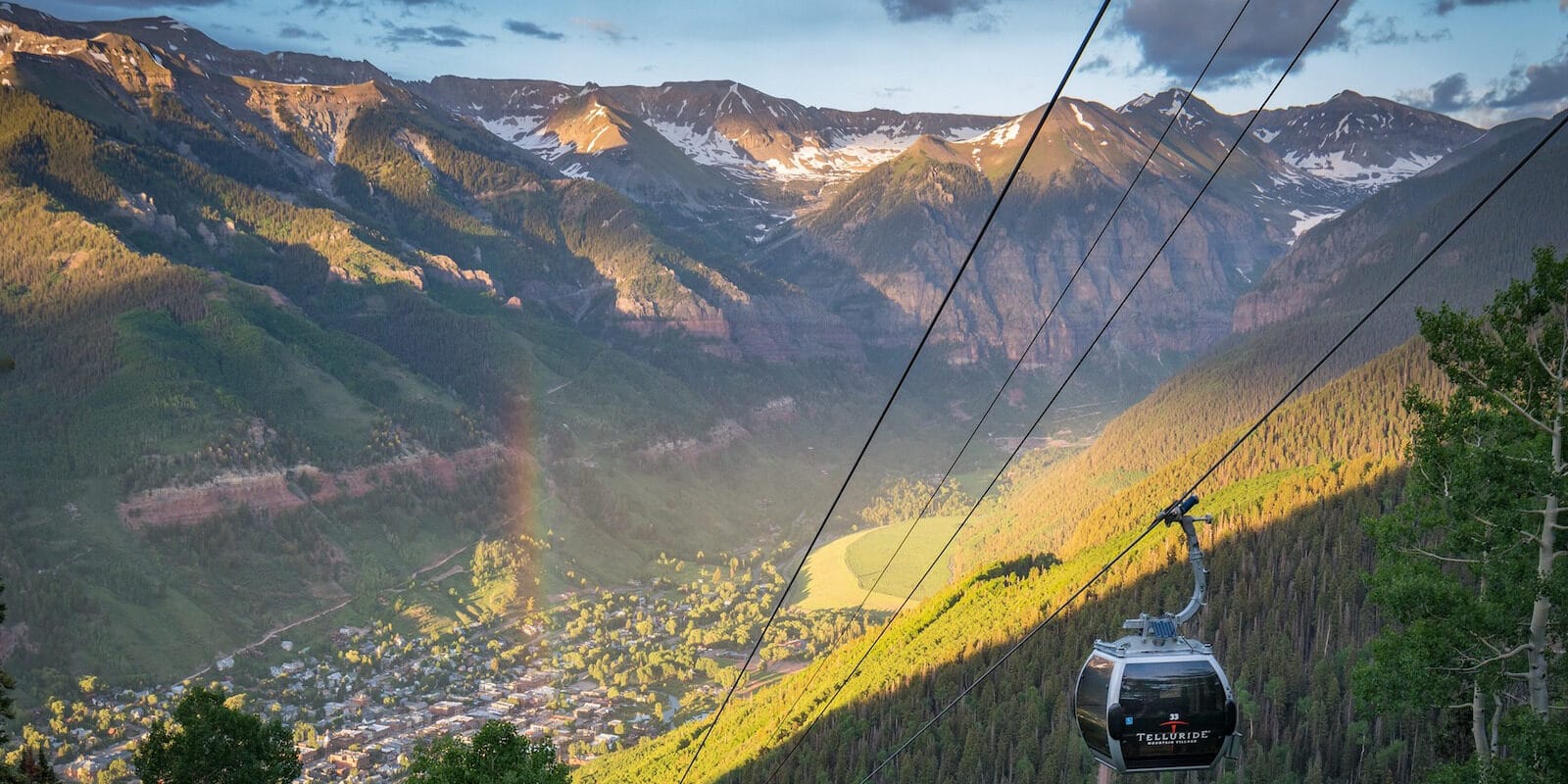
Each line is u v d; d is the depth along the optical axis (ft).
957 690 544.62
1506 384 183.11
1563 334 177.88
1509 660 184.44
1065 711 472.03
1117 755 111.75
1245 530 654.53
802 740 531.09
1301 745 412.77
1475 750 192.85
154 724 230.48
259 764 234.79
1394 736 401.29
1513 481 173.17
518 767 216.54
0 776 161.58
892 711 532.32
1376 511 629.51
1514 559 180.55
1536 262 179.93
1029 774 431.43
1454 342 186.39
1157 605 564.71
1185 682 110.73
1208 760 112.37
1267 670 473.67
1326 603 525.34
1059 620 590.96
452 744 226.58
